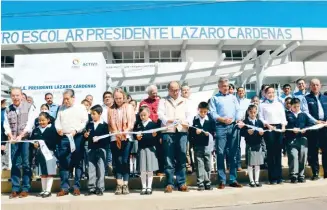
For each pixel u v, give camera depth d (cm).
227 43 2200
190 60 1050
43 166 525
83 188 577
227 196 502
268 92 601
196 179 601
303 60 2656
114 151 531
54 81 830
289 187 539
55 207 474
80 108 551
